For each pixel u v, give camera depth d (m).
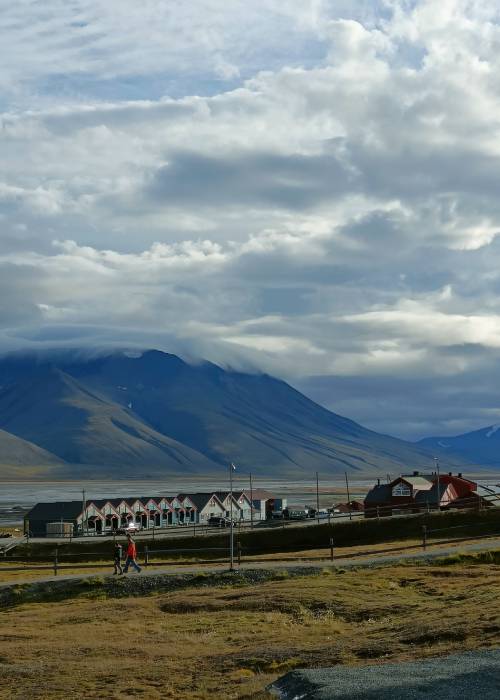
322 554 66.81
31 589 54.69
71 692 26.75
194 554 84.38
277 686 22.92
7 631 40.41
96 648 34.16
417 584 46.00
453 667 22.12
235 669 28.41
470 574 47.97
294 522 122.25
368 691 19.97
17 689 27.86
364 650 27.92
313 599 42.56
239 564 59.62
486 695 18.78
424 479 125.12
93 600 52.16
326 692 20.23
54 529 127.94
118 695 25.73
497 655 23.42
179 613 43.25
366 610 39.28
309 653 29.11
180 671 28.86
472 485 125.38
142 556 84.12
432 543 67.00
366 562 56.06
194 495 172.12
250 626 37.62
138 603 46.72
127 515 152.38
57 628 41.00
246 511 177.12
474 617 29.91
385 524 85.19
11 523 186.50
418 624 31.05
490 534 71.06
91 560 83.19
